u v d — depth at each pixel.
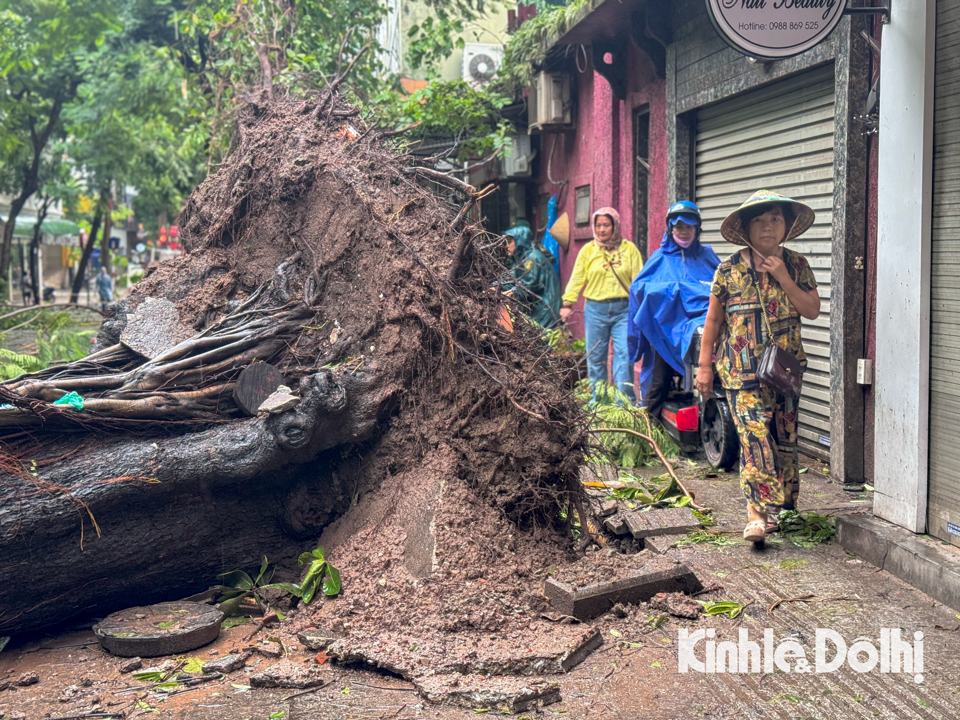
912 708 3.22
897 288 4.77
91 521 4.16
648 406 7.62
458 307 4.61
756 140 7.62
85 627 4.36
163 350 5.05
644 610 4.13
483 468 4.44
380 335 4.68
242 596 4.46
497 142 10.31
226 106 10.39
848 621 3.97
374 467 4.58
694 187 8.88
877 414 4.98
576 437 4.46
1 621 4.06
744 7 4.79
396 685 3.57
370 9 11.16
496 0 12.26
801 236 6.92
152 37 17.30
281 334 5.09
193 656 3.88
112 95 17.73
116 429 4.40
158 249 55.09
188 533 4.44
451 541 4.14
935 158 4.55
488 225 15.07
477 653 3.64
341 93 7.00
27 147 24.36
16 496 3.97
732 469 6.78
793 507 5.32
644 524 5.18
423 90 10.24
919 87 4.57
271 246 5.91
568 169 12.55
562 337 7.12
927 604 4.14
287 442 4.28
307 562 4.50
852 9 4.84
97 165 23.30
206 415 4.59
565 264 12.59
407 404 4.61
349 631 3.93
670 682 3.48
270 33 9.80
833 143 6.41
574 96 12.05
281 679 3.55
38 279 45.34
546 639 3.77
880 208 4.94
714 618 4.06
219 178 6.55
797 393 4.99
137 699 3.49
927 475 4.62
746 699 3.34
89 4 16.89
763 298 5.02
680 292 7.21
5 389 4.11
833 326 6.30
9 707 3.47
